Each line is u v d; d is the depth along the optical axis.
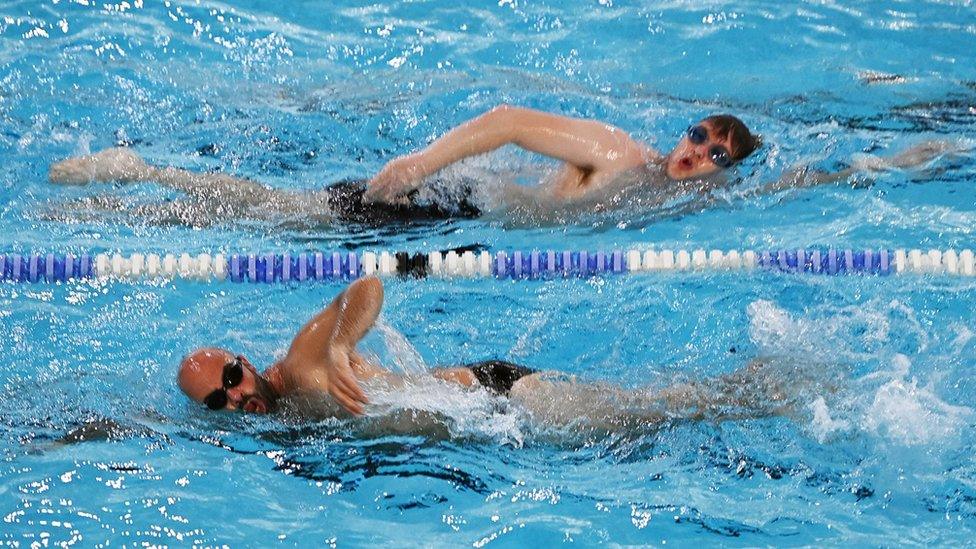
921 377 6.77
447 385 6.55
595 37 11.29
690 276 8.08
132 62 10.47
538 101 10.04
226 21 11.34
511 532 5.69
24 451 6.16
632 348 7.26
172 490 5.91
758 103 10.09
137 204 8.46
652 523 5.75
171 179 8.53
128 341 7.27
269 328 7.48
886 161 9.15
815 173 8.99
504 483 6.03
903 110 9.91
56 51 10.55
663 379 6.81
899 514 5.80
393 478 6.06
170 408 6.55
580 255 8.12
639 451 6.24
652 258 8.12
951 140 9.34
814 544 5.61
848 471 6.07
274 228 8.40
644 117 9.82
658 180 8.73
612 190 8.62
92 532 5.59
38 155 8.93
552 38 11.27
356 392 6.35
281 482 6.03
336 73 10.58
